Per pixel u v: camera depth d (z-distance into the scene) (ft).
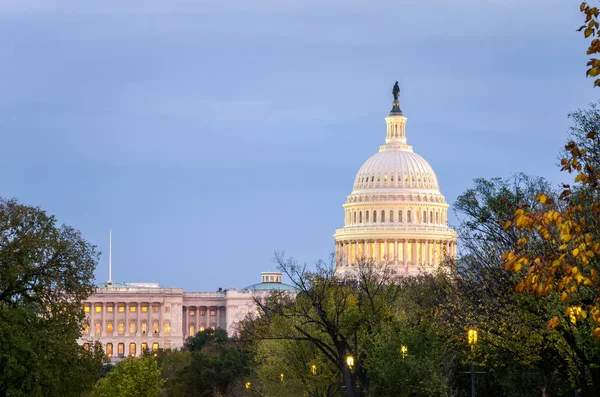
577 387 469.98
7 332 548.31
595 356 449.48
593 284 275.80
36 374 551.59
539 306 448.65
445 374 616.80
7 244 588.50
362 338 617.62
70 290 609.01
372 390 613.93
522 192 528.22
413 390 601.62
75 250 618.03
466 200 527.81
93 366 610.65
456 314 540.52
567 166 280.92
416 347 620.49
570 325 423.64
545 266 276.00
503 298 471.62
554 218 268.82
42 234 606.96
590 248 276.41
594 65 264.31
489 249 498.28
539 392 611.47
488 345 520.83
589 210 336.08
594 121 459.32
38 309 607.78
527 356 475.72
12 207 605.31
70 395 592.19
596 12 263.29
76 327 611.47
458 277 567.59
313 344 653.71
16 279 580.30
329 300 636.48
